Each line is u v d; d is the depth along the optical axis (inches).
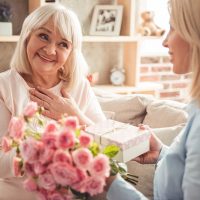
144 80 145.6
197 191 43.1
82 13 126.3
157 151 57.1
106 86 128.7
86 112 77.4
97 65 133.0
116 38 120.3
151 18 130.3
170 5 45.3
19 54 67.7
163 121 84.1
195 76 43.6
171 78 150.4
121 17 125.4
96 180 38.8
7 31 105.3
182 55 45.9
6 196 60.9
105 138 48.0
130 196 45.4
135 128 52.7
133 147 48.5
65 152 38.5
